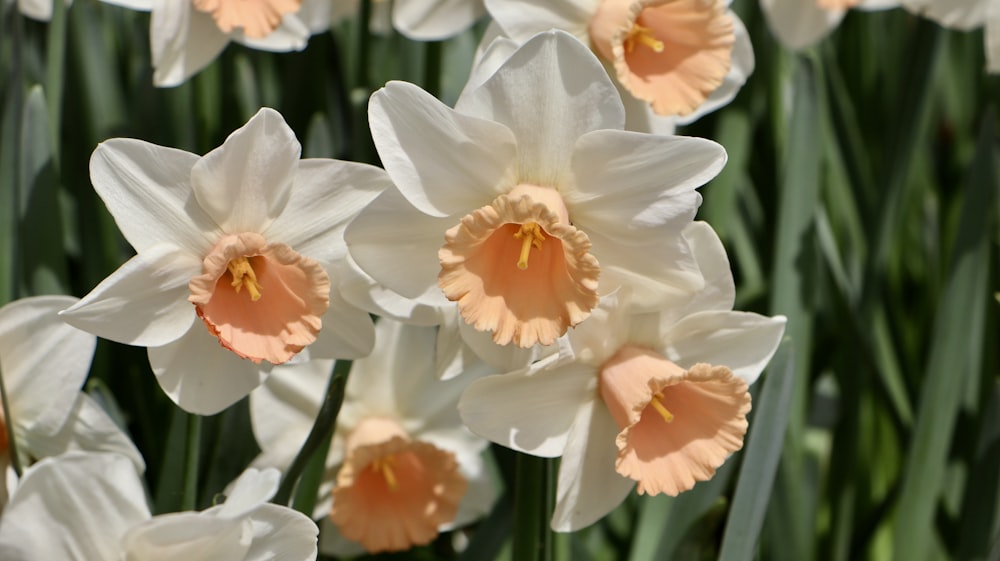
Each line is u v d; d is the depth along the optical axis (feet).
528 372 2.83
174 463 2.91
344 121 3.63
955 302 3.18
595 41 3.03
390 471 3.16
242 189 2.80
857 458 3.34
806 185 3.20
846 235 3.54
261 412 3.13
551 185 2.82
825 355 3.51
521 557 2.90
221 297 2.82
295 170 2.80
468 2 3.20
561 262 2.82
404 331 3.20
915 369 3.51
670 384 2.84
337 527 3.22
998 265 3.44
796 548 3.19
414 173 2.78
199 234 2.81
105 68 3.45
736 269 3.58
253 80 3.46
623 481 2.90
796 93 3.20
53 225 3.08
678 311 2.88
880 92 3.81
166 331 2.81
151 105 3.38
